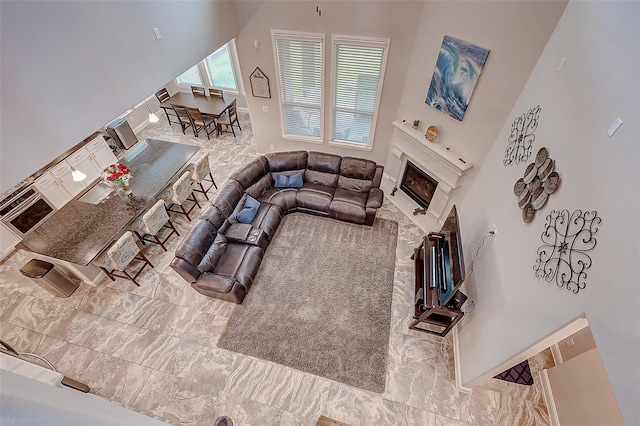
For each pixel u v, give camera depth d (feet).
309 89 19.30
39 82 8.48
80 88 9.63
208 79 27.76
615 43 7.05
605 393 9.49
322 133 21.13
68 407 2.25
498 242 11.46
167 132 26.66
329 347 13.51
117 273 16.06
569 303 7.25
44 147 8.96
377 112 18.69
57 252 13.50
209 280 14.08
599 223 6.73
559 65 9.61
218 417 11.70
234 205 17.35
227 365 12.99
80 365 12.93
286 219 19.06
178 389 12.35
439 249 14.26
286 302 15.01
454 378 12.79
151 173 17.40
